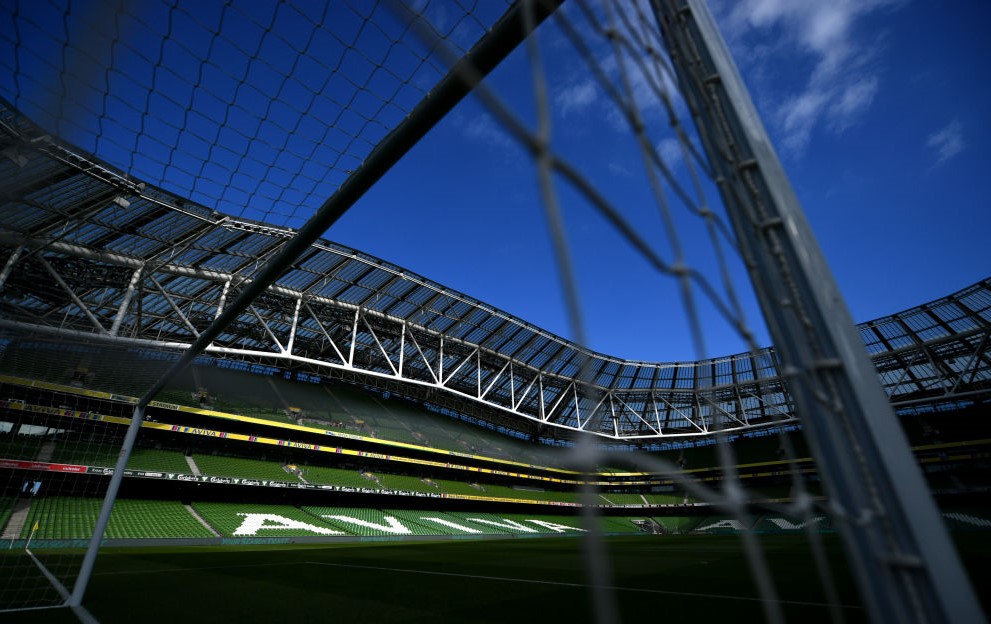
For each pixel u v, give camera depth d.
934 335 29.08
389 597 6.89
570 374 36.31
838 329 0.97
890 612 0.79
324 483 25.38
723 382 37.31
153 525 17.45
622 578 9.24
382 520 25.92
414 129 2.47
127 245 14.67
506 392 38.47
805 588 7.39
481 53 2.23
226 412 24.88
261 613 5.59
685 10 1.33
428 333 29.06
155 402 21.39
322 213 3.09
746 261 1.09
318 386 34.84
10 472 17.08
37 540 14.23
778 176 1.12
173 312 22.41
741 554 14.62
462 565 11.64
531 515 36.09
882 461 0.85
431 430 36.12
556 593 7.41
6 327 8.30
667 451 42.09
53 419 18.95
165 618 5.13
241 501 23.66
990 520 26.09
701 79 1.25
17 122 4.22
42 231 12.27
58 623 4.76
